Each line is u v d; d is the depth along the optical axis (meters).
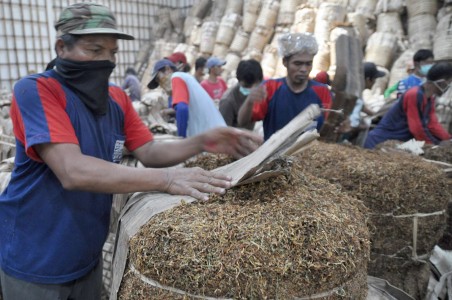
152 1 7.86
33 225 1.13
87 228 1.18
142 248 0.91
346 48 1.99
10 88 5.74
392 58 4.58
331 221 0.95
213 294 0.85
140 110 3.25
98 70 1.11
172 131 2.94
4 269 1.18
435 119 2.64
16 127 1.10
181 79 2.56
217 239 0.88
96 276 1.33
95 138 1.17
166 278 0.88
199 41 6.62
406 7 4.67
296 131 1.03
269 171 1.01
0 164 1.98
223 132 1.37
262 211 0.97
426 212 1.50
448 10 4.20
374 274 1.58
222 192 1.05
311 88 2.06
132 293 0.94
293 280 0.85
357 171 1.52
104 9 1.08
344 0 5.12
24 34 5.85
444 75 2.42
